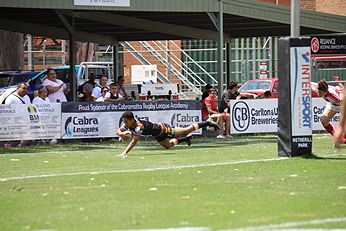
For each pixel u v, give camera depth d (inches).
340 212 978.1
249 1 2714.1
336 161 1561.3
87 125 2244.1
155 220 936.3
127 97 2632.9
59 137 2209.6
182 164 1562.5
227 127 2412.6
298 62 1643.7
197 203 1051.9
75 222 930.7
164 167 1505.9
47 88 2315.5
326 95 1857.8
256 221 924.0
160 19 2928.2
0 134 2126.0
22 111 2153.1
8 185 1259.8
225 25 3016.7
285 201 1058.7
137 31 3243.1
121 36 3449.8
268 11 2770.7
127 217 956.6
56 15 2748.5
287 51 1642.5
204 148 1973.4
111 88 2325.3
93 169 1488.7
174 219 940.6
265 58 4335.6
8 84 3041.3
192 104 2359.7
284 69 1652.3
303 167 1459.2
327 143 2069.4
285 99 1659.7
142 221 930.7
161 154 1802.4
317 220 928.3
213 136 2399.1
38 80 2967.5
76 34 3159.5
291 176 1327.5
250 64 4311.0
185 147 2017.7
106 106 2265.0
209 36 3159.5
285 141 1669.5
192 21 2960.1
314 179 1284.4
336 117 2442.2
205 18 2874.0
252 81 3243.1
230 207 1017.5
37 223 928.9
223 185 1225.4
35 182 1295.5
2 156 1797.5
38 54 4783.5
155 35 3390.7
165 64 4173.2
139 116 2299.5
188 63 4409.5
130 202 1066.7
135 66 3865.7
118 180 1304.1
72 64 2731.3
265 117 2481.5
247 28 3139.8
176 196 1114.7
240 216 956.0
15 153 1882.4
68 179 1330.0
